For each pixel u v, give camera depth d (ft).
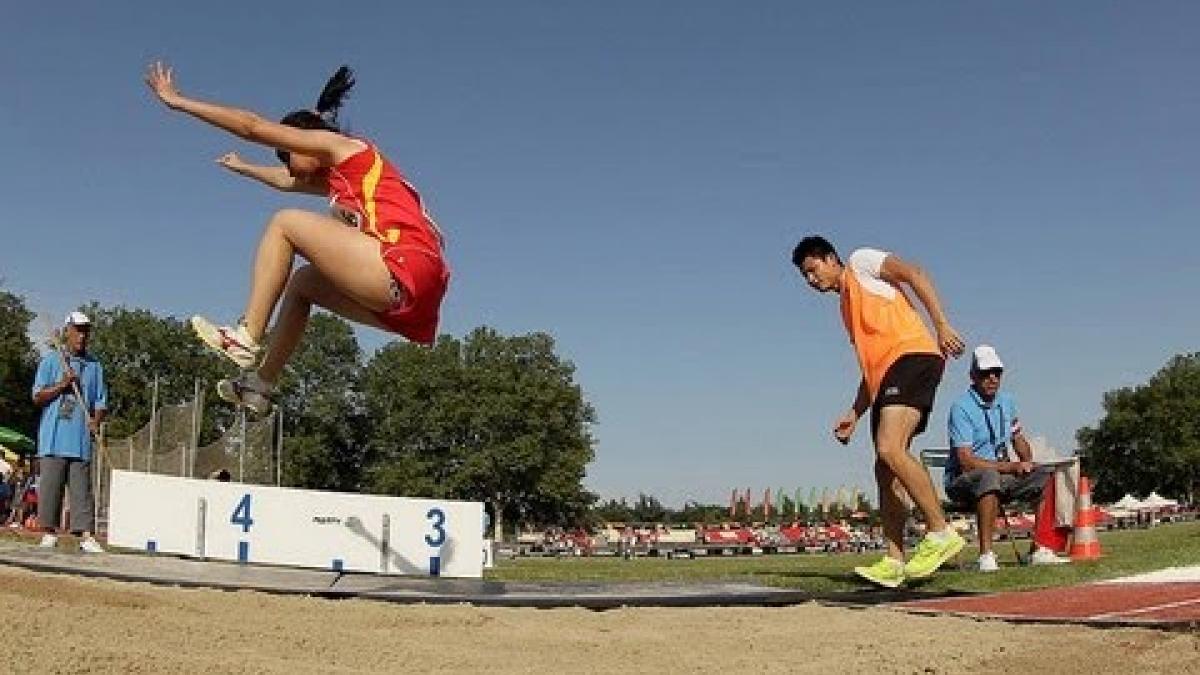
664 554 115.24
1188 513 178.29
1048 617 17.78
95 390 27.71
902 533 23.25
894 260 22.49
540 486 224.12
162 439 64.39
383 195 14.94
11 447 97.96
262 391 15.87
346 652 13.47
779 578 24.54
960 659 14.71
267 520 25.12
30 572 18.83
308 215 14.82
